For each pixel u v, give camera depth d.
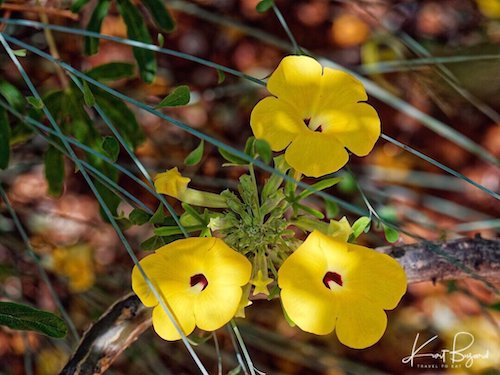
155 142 0.68
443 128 0.56
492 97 0.65
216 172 0.68
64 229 0.67
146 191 0.67
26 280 0.65
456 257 0.38
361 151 0.30
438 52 0.68
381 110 0.71
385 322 0.29
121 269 0.67
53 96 0.50
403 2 0.73
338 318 0.29
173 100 0.35
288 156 0.29
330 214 0.37
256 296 0.34
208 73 0.71
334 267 0.29
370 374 0.66
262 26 0.73
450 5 0.72
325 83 0.31
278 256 0.33
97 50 0.51
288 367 0.68
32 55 0.64
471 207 0.71
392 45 0.70
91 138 0.50
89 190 0.69
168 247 0.30
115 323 0.36
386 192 0.70
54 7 0.56
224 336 0.67
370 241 0.63
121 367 0.65
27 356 0.59
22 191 0.67
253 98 0.71
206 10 0.72
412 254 0.38
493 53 0.65
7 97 0.46
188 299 0.29
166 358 0.66
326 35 0.73
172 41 0.71
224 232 0.33
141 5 0.69
